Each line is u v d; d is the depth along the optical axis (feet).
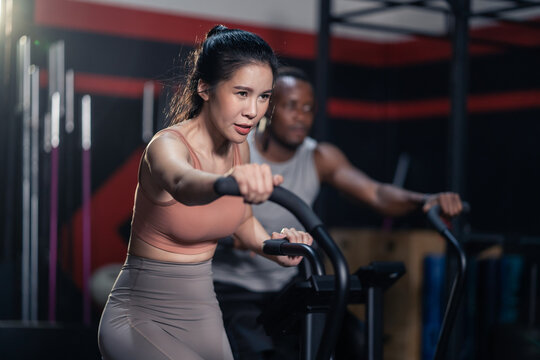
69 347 10.25
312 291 4.30
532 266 12.19
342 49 18.35
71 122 14.78
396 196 7.95
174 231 4.61
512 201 15.96
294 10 17.58
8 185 11.41
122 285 4.80
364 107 18.61
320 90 10.82
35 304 11.60
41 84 13.48
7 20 11.43
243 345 7.04
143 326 4.60
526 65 15.80
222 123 4.49
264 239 5.49
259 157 8.04
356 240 13.53
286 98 7.73
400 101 18.45
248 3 17.10
